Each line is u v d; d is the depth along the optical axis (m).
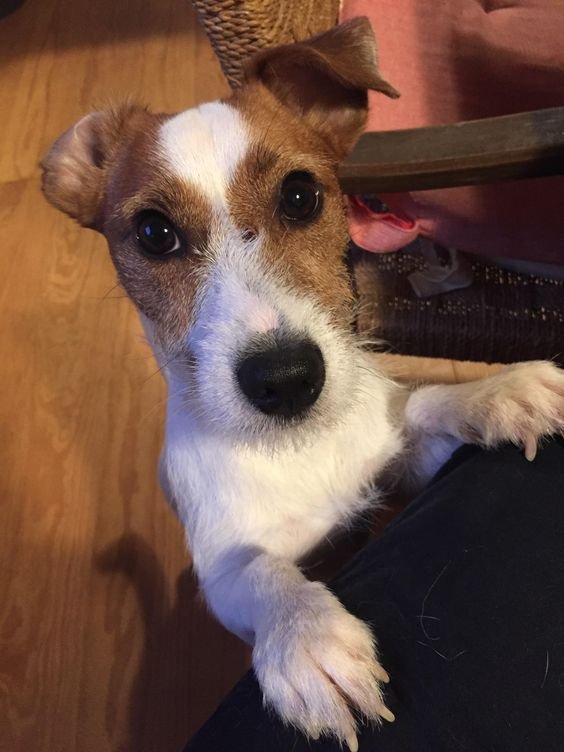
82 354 0.49
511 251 0.27
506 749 0.15
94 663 0.37
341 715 0.17
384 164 0.24
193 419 0.25
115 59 0.68
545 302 0.27
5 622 0.39
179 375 0.24
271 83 0.25
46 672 0.37
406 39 0.28
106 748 0.35
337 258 0.24
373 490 0.28
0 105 0.66
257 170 0.22
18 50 0.71
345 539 0.29
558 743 0.15
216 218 0.22
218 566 0.25
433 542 0.18
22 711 0.36
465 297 0.28
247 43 0.26
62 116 0.64
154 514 0.42
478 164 0.23
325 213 0.24
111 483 0.43
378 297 0.28
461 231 0.27
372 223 0.27
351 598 0.19
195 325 0.22
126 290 0.25
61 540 0.42
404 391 0.29
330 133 0.25
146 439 0.45
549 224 0.26
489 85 0.27
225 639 0.37
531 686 0.16
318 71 0.24
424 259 0.29
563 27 0.26
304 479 0.25
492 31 0.27
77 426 0.46
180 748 0.34
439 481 0.21
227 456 0.25
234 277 0.22
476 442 0.23
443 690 0.16
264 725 0.18
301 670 0.18
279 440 0.22
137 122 0.25
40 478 0.44
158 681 0.36
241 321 0.21
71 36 0.71
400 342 0.28
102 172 0.26
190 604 0.38
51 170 0.26
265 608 0.21
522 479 0.19
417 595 0.18
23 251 0.55
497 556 0.18
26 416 0.47
